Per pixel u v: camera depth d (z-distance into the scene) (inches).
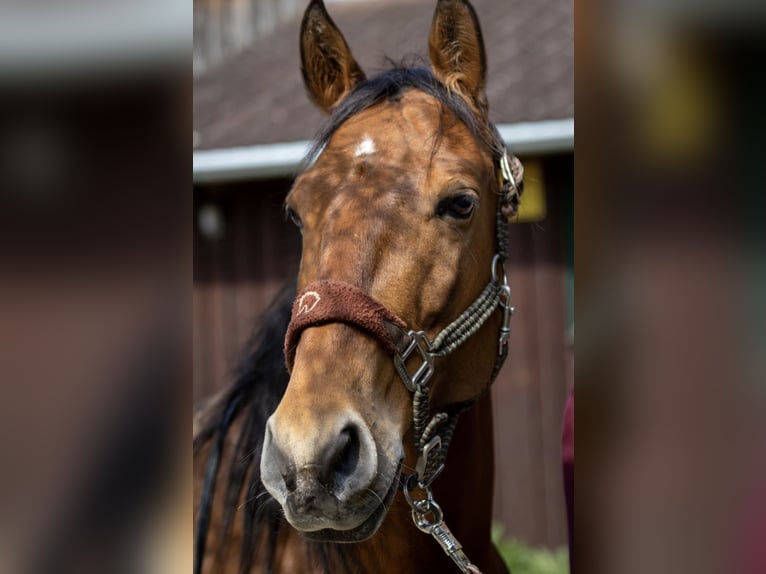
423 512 64.9
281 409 54.4
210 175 212.7
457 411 71.1
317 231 64.7
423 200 63.4
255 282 219.6
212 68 270.2
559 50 224.8
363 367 57.4
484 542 79.1
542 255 199.9
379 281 60.9
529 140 190.2
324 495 52.2
